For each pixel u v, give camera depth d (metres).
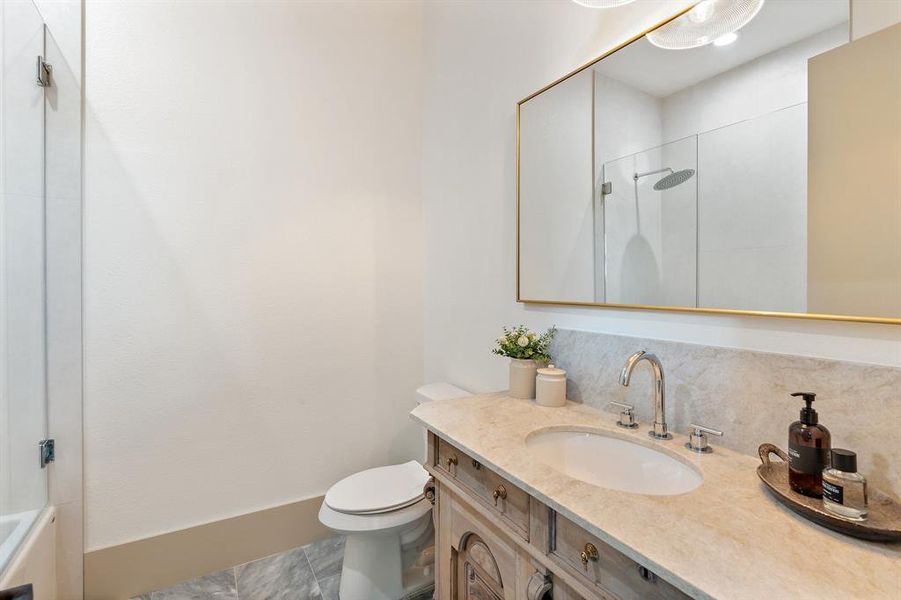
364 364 2.19
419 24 2.35
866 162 0.80
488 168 1.83
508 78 1.71
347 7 2.14
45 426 1.50
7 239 1.28
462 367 2.02
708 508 0.74
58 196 1.54
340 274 2.12
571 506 0.76
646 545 0.64
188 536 1.78
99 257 1.62
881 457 0.77
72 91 1.56
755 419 0.95
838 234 0.83
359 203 2.17
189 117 1.78
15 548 1.29
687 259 1.09
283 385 1.99
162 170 1.73
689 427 1.07
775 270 0.93
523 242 1.62
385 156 2.24
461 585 1.18
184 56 1.77
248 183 1.90
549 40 1.52
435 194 2.23
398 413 2.28
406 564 1.72
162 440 1.74
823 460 0.73
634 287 1.22
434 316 2.24
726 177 1.01
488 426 1.16
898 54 0.76
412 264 2.32
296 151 2.01
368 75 2.20
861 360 0.81
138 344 1.69
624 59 1.24
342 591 1.59
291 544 2.00
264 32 1.94
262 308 1.94
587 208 1.36
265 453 1.95
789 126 0.91
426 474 1.76
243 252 1.90
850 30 0.82
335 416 2.12
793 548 0.63
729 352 1.00
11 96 1.29
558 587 0.85
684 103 1.10
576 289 1.40
